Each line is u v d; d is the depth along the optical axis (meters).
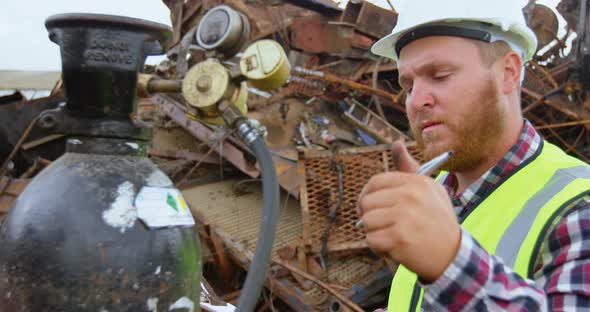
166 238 0.83
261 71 0.90
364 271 4.62
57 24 0.85
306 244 4.68
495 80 1.18
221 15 1.00
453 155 1.19
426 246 0.70
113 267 0.77
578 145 6.85
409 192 0.70
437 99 1.15
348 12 6.72
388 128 5.97
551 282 0.91
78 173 0.83
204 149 6.81
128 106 0.88
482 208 1.22
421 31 1.19
